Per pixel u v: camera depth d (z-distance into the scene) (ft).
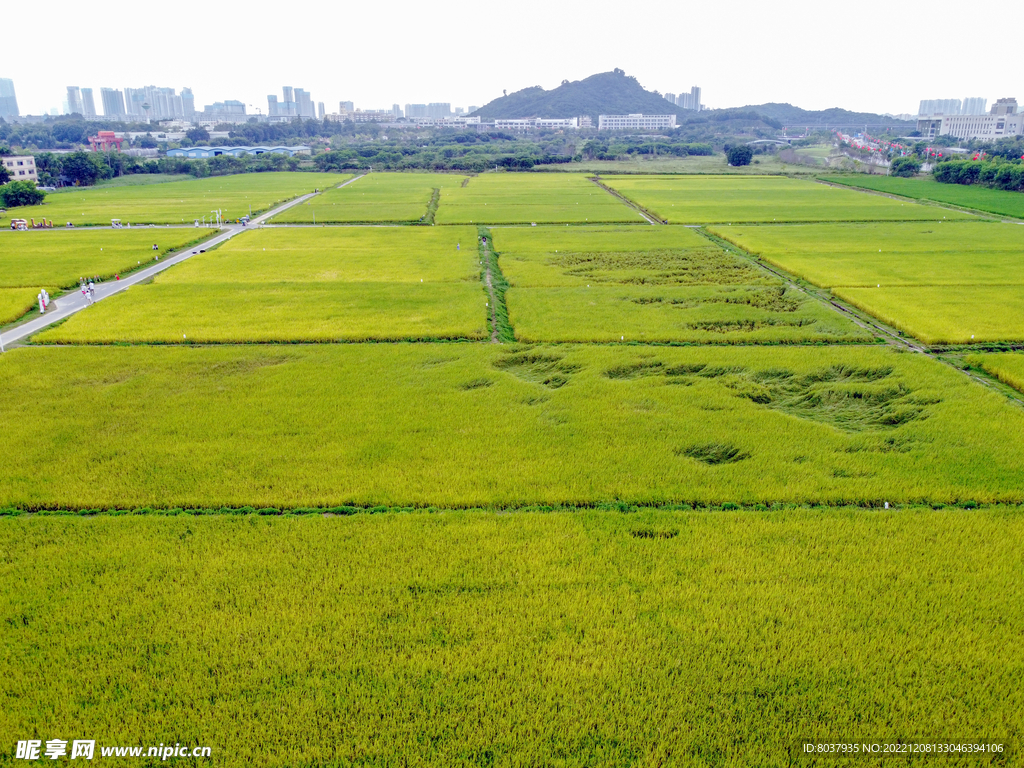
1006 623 69.97
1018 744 56.65
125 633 68.80
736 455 104.78
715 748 56.65
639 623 70.28
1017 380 131.85
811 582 76.28
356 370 139.74
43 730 58.18
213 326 167.02
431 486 95.66
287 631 69.21
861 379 135.74
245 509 90.63
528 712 60.34
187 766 55.42
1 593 74.38
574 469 100.27
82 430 111.65
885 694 61.46
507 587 76.07
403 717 59.67
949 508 90.84
